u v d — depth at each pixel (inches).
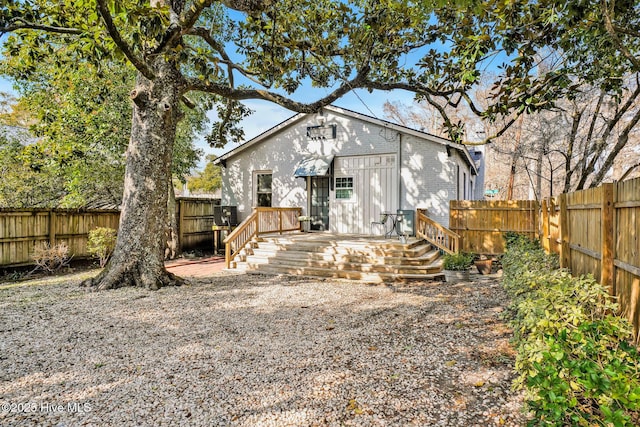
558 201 250.7
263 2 237.9
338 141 521.7
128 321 221.6
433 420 113.7
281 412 120.0
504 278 258.7
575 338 91.7
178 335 197.0
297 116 542.3
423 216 439.8
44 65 432.1
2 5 207.6
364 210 508.1
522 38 212.5
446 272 344.5
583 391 88.7
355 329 205.8
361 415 117.3
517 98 241.4
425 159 470.6
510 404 121.0
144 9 175.5
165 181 324.2
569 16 176.1
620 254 140.0
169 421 115.5
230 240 426.0
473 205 454.3
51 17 273.0
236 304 263.7
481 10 165.3
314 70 374.3
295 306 258.7
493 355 162.7
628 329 106.0
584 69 260.8
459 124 298.7
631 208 129.6
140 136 313.7
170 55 234.7
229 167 596.4
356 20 287.3
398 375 145.4
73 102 448.5
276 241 438.9
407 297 284.2
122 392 134.3
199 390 135.3
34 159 459.8
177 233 567.8
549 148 574.2
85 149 462.6
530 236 430.0
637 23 223.1
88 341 187.5
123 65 435.2
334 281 355.9
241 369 153.4
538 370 85.4
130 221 314.3
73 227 459.5
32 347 179.0
